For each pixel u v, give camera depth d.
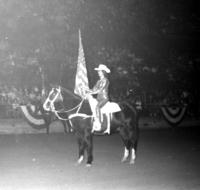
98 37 28.78
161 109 23.52
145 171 10.95
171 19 31.12
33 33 27.11
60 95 11.81
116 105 12.09
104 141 17.67
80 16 28.33
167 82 27.12
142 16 30.28
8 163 12.28
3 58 25.47
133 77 26.08
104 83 11.80
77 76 14.77
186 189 8.88
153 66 28.67
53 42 27.19
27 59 25.75
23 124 20.81
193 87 27.59
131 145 12.86
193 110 24.80
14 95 21.95
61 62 25.95
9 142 17.17
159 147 15.57
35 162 12.43
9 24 26.78
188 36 31.05
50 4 27.69
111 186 9.13
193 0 31.86
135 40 29.77
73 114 11.70
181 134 19.92
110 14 29.33
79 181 9.70
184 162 12.34
